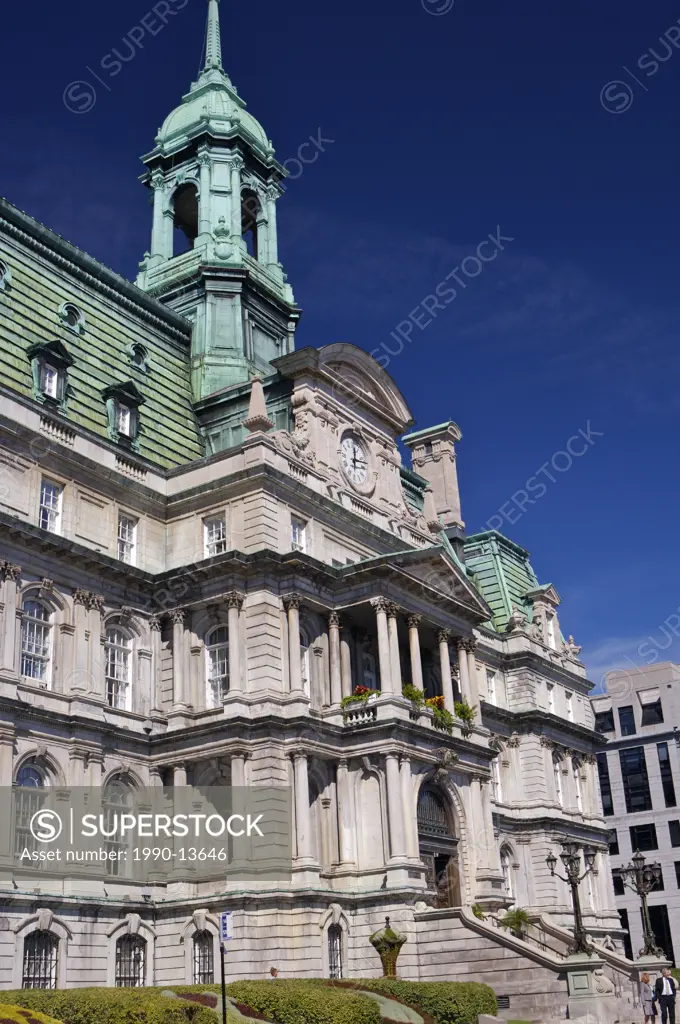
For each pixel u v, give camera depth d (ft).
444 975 176.24
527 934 208.13
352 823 191.72
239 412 225.97
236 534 198.49
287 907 175.52
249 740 184.65
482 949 174.19
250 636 191.31
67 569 184.44
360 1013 139.03
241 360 240.12
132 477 202.59
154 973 178.19
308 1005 138.92
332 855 190.08
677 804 449.48
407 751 193.57
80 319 211.20
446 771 204.33
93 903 169.89
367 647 220.23
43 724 172.76
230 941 172.24
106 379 209.36
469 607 225.76
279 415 221.25
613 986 176.04
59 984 162.40
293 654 191.01
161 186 271.08
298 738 185.06
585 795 312.50
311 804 192.13
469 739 215.92
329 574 200.95
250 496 198.39
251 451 201.26
